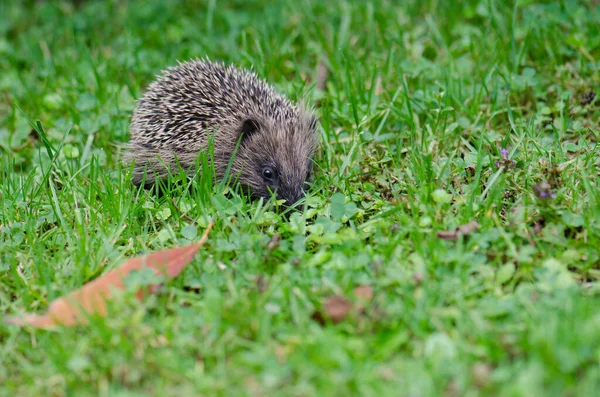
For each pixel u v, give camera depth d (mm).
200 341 3926
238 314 3934
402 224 4828
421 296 4023
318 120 6645
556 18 7641
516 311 3922
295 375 3627
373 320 3855
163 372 3721
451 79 6746
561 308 3854
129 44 8484
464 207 4898
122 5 9688
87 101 7102
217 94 6480
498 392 3400
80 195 5637
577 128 6039
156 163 6387
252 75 6793
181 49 8391
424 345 3732
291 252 4637
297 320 3922
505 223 4871
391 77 7234
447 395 3391
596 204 4719
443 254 4414
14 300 4637
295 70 7496
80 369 3775
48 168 5684
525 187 5203
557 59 7199
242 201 5387
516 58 7160
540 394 3305
